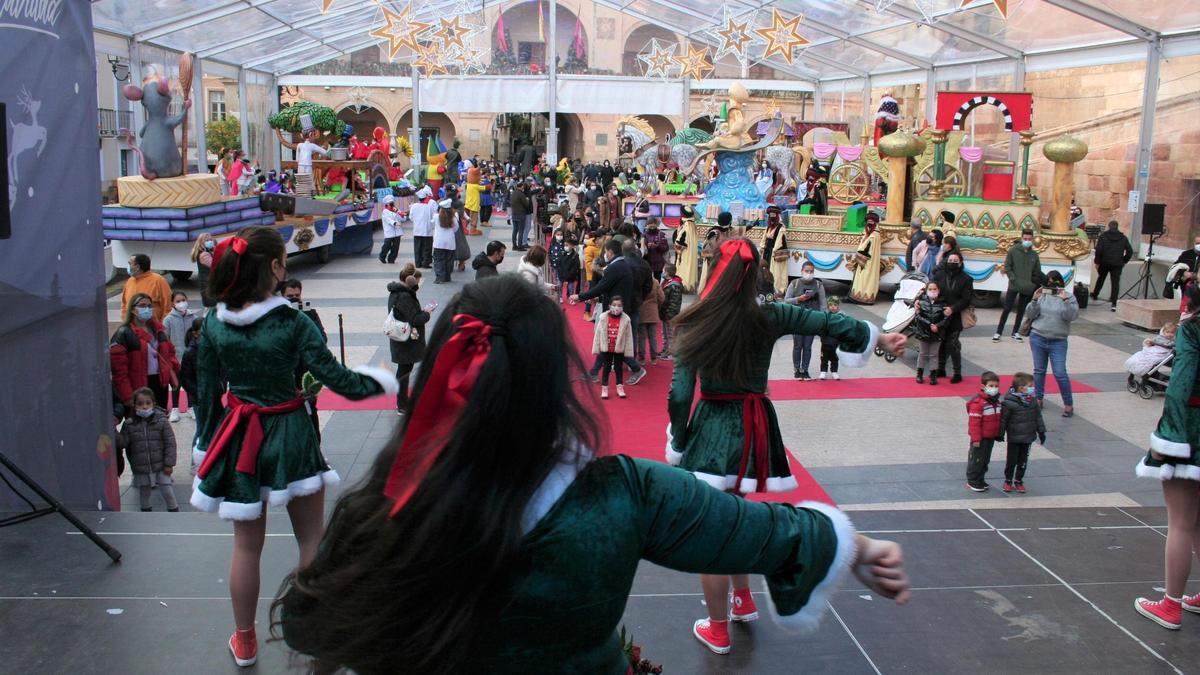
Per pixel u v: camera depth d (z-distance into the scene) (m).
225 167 23.09
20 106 5.18
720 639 4.02
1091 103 19.80
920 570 4.84
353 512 1.60
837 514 1.75
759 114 36.56
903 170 17.39
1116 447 9.29
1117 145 19.02
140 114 27.83
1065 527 5.45
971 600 4.50
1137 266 17.17
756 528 1.65
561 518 1.52
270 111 33.09
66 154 5.46
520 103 33.75
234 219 17.78
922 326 11.49
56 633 3.97
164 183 16.42
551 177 28.80
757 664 3.94
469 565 1.45
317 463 3.76
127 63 20.27
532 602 1.50
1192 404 4.03
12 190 5.16
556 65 33.47
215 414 3.77
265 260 3.60
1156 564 4.92
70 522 4.86
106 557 4.71
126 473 8.42
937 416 10.40
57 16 5.43
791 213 19.02
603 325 10.88
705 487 1.67
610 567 1.54
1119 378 11.87
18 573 4.52
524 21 42.47
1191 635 4.18
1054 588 4.64
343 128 24.53
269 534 5.14
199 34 22.89
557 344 1.55
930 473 8.57
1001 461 8.84
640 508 1.60
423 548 1.44
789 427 9.97
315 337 3.63
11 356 5.25
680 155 19.73
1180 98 16.59
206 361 3.70
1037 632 4.20
